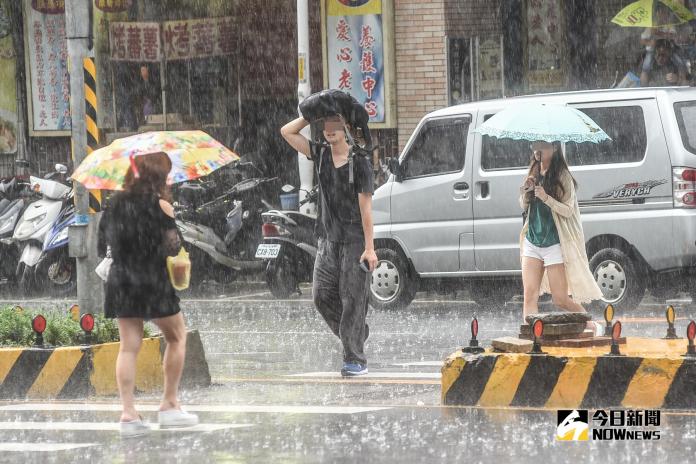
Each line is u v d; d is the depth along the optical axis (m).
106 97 55.81
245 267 44.72
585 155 33.94
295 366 26.39
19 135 57.03
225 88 56.47
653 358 19.72
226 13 56.19
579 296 23.86
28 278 43.88
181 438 18.41
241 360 27.55
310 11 52.72
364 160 24.08
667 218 32.97
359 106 24.31
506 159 35.06
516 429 18.53
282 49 55.97
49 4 56.38
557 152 24.00
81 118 29.11
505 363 20.48
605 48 53.00
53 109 56.72
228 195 44.62
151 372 23.19
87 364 22.66
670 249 32.97
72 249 29.08
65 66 56.59
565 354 20.38
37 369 22.47
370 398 21.84
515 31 52.66
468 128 35.66
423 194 36.16
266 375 25.14
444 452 17.05
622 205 33.50
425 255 36.12
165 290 18.91
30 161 57.25
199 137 19.98
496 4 52.25
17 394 22.45
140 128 56.25
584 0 52.75
